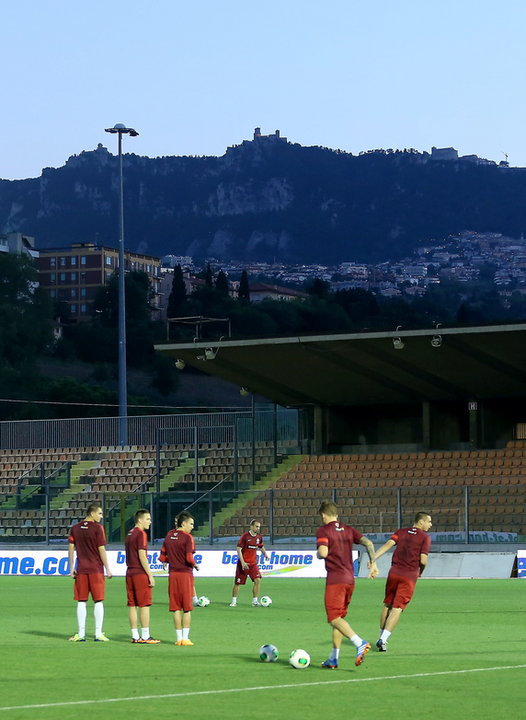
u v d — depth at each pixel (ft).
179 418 440.45
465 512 315.78
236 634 145.89
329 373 378.53
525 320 323.57
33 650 124.26
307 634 145.79
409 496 347.97
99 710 84.69
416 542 121.49
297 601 213.87
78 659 115.65
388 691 93.97
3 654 120.16
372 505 337.31
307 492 333.42
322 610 190.60
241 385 400.47
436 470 377.71
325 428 412.77
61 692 93.56
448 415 398.42
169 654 120.57
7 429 469.57
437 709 85.25
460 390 380.78
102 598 134.82
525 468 367.04
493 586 249.96
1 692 93.61
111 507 360.48
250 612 186.29
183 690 94.63
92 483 431.02
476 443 386.32
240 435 422.41
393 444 404.57
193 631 150.61
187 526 130.52
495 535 313.53
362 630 149.79
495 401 388.57
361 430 415.85
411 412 408.46
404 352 353.92
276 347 363.15
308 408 418.10
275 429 413.80
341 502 341.21
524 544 309.42
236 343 361.71
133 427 449.06
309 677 102.17
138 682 99.19
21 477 447.01
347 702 88.48
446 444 398.01
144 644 131.03
